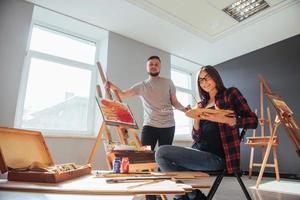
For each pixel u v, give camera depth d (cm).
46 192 60
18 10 257
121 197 180
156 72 221
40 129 269
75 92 308
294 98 344
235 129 125
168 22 313
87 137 274
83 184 71
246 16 313
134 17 301
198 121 141
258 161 370
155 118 207
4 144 100
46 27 301
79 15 293
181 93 459
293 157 332
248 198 123
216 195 210
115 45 331
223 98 135
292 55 354
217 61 450
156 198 163
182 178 88
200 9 296
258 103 385
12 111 236
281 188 248
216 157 122
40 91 278
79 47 328
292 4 279
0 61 237
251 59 407
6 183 70
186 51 402
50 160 119
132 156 113
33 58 279
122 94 205
